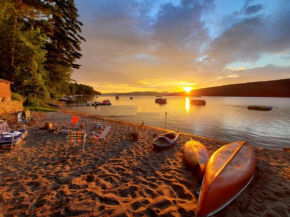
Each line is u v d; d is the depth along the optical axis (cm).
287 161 584
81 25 2752
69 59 2695
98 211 279
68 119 1399
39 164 475
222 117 2505
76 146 666
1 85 1268
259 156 648
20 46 1688
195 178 426
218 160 411
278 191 371
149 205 303
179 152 648
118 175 429
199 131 1515
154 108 4256
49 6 1688
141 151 644
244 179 363
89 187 360
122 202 309
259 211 300
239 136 1358
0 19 1579
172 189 367
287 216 288
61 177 401
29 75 1752
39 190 338
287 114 2950
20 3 1537
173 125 1783
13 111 1389
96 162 514
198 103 6188
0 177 387
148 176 431
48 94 1984
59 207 286
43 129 913
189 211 291
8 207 281
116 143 746
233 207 312
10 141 582
